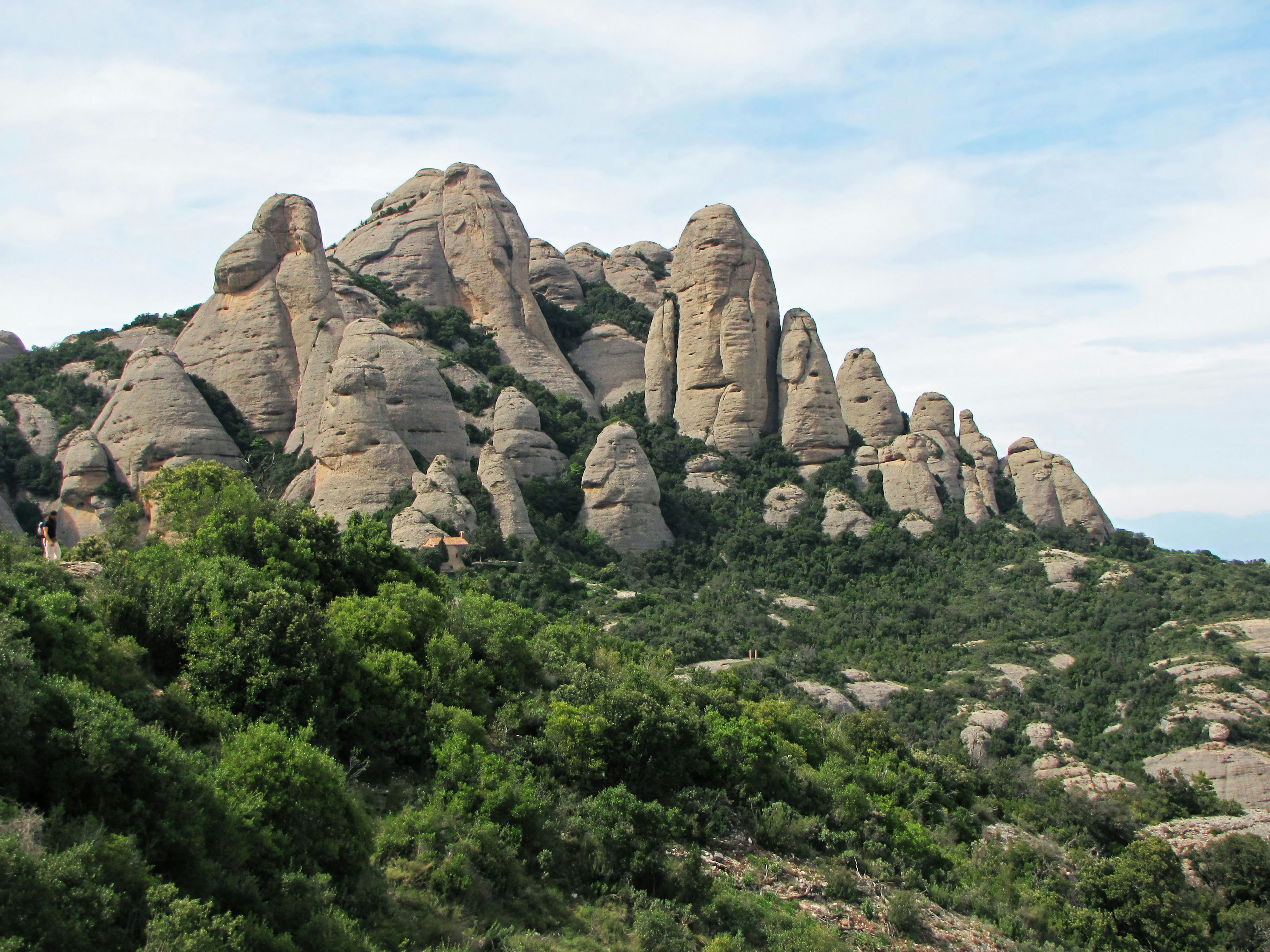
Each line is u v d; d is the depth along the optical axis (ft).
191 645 107.55
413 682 124.16
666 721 130.00
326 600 145.89
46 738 76.59
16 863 64.03
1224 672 242.99
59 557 143.23
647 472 328.08
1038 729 236.22
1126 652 265.95
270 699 105.50
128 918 69.41
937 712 244.63
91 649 97.35
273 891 80.84
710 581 315.17
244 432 335.47
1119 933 149.79
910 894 131.64
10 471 318.65
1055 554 314.96
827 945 110.93
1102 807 189.16
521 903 99.35
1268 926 160.25
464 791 106.42
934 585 312.91
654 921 101.04
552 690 145.28
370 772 110.52
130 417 313.53
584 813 115.34
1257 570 309.83
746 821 135.44
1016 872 160.04
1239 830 193.77
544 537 305.94
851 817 146.20
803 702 235.61
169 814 77.92
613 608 272.31
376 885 90.12
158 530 161.89
